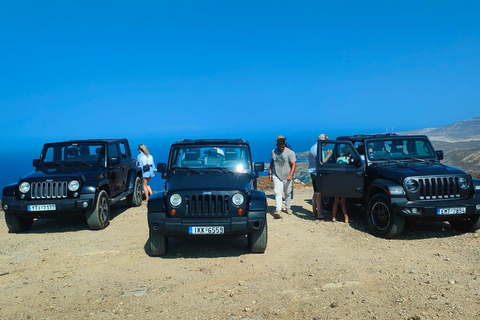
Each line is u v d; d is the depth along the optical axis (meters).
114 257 6.77
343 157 8.73
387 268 5.80
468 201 7.27
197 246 7.32
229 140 8.05
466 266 5.76
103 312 4.50
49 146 10.22
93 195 8.68
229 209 6.36
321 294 4.85
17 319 4.39
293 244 7.34
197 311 4.46
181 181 6.90
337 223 8.92
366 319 4.11
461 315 4.12
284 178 9.72
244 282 5.38
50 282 5.63
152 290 5.17
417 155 8.71
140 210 11.43
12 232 9.05
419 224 8.57
